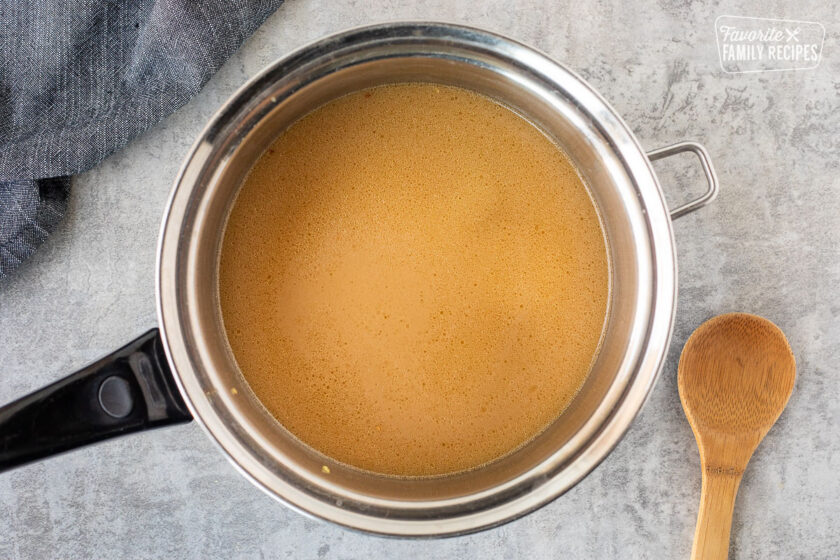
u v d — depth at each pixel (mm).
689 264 588
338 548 587
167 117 577
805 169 588
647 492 589
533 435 538
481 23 582
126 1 564
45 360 577
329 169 537
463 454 535
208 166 500
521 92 523
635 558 588
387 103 540
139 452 584
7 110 562
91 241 578
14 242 562
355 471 527
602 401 513
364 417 532
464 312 536
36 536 583
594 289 544
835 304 588
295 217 534
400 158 539
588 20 584
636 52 585
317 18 579
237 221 532
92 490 583
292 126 536
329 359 532
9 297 576
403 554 587
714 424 575
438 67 524
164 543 584
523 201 542
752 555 589
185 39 555
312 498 499
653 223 507
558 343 541
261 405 529
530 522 589
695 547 574
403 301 534
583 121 515
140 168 578
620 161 512
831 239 588
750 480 590
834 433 588
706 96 586
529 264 540
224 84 578
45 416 494
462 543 588
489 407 537
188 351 494
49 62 562
